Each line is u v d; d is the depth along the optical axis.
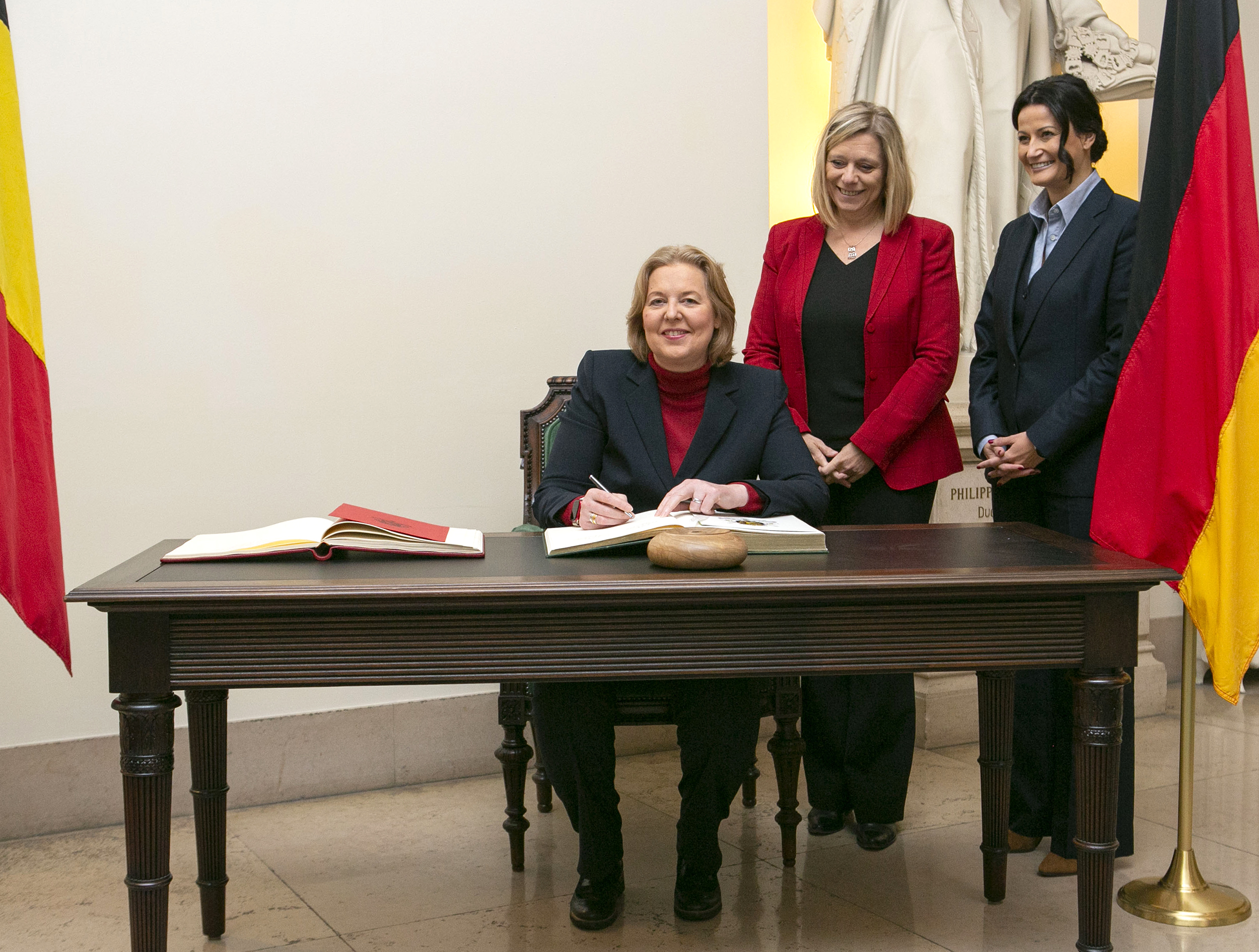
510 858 2.73
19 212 2.19
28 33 2.84
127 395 2.98
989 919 2.37
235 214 3.09
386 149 3.26
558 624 1.73
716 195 3.77
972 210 3.94
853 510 2.86
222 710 2.28
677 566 1.84
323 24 3.17
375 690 3.30
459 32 3.35
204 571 1.86
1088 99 2.61
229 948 2.24
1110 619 1.84
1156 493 2.37
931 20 3.91
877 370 2.83
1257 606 2.23
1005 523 2.57
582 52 3.53
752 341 3.05
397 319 3.29
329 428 3.22
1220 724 3.99
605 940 2.26
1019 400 2.74
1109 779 1.86
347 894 2.51
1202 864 2.65
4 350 2.11
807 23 4.50
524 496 3.23
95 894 2.51
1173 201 2.36
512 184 3.44
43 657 2.90
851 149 2.76
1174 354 2.34
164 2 2.99
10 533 2.10
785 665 1.78
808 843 2.86
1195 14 2.34
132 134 2.96
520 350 3.46
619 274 3.61
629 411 2.48
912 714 2.79
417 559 2.01
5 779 2.86
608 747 2.26
